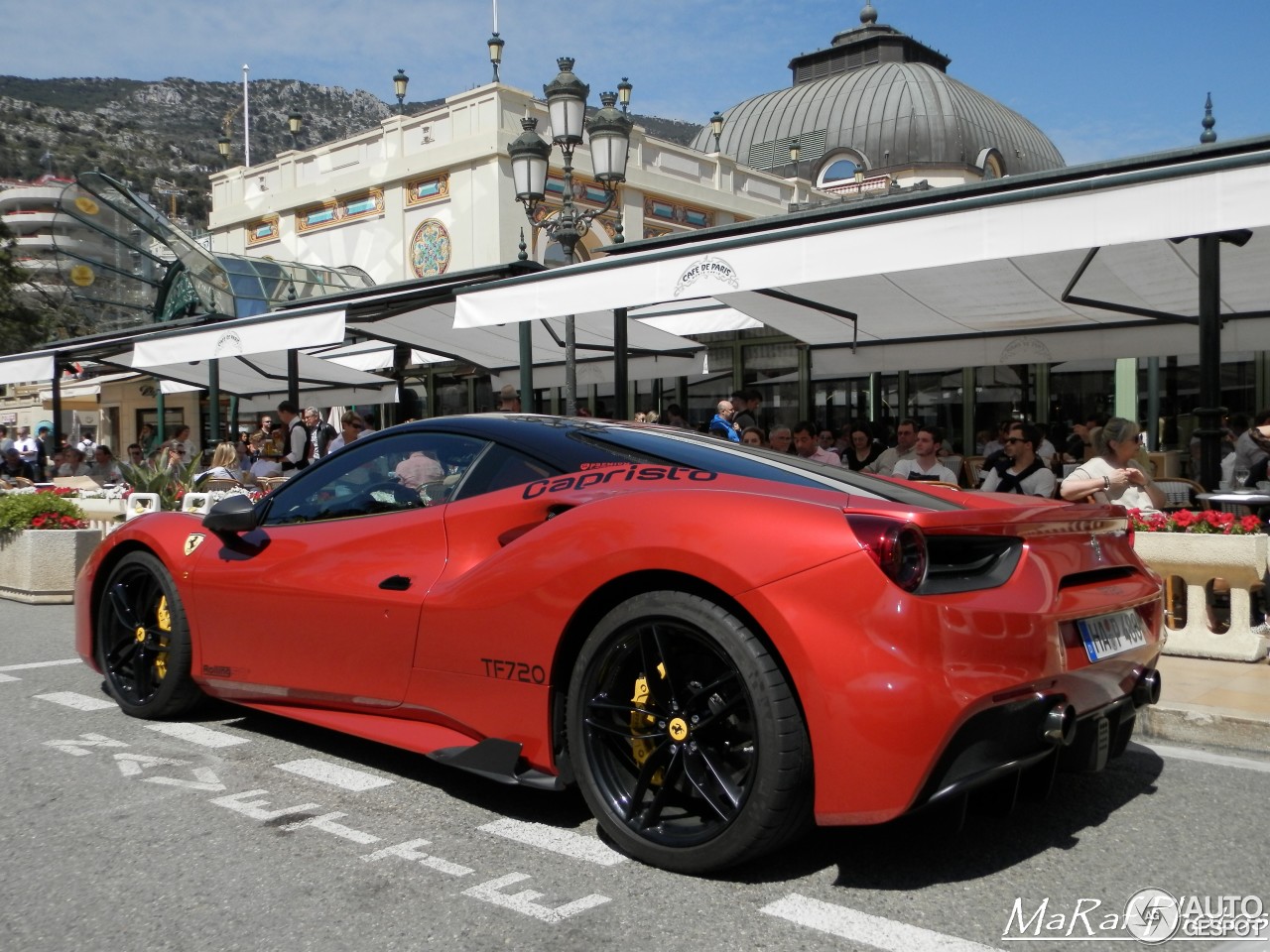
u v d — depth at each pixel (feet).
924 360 35.37
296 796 11.41
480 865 9.48
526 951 7.84
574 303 24.59
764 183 100.68
